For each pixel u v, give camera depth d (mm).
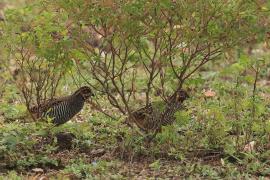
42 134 13977
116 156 13930
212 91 18750
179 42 12945
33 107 14969
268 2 12289
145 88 18797
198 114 14430
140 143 14008
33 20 13547
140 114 14008
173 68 13234
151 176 12852
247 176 12883
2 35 13875
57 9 13109
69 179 12625
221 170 13141
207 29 12609
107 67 14836
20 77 16734
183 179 12641
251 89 19234
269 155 13828
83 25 13008
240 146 14055
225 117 14734
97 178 12547
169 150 13930
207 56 13375
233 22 12547
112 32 12961
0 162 13219
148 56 13359
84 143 14453
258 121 14430
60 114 14805
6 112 16844
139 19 12469
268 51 23125
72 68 15305
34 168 13242
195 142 14172
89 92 14945
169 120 14062
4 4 29734
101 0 12273
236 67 14352
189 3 12336
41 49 13367
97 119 16375
